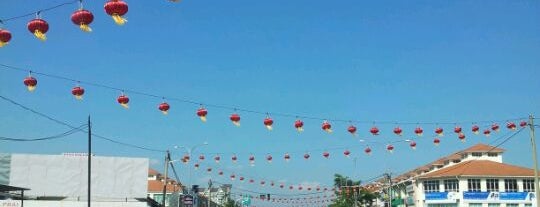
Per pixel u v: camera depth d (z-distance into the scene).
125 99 22.34
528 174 73.62
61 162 56.72
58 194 56.31
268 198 94.56
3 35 14.44
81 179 56.81
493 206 72.94
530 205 73.12
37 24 13.76
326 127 28.81
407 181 84.00
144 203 55.00
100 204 54.22
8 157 56.09
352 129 29.95
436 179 76.00
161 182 89.06
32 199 54.44
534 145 36.84
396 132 31.77
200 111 25.27
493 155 87.94
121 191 57.19
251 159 44.41
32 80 20.02
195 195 74.00
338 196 103.94
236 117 26.50
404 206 85.06
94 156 57.31
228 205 122.12
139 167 57.94
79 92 22.09
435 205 75.25
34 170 56.25
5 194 39.28
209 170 57.81
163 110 24.92
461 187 73.38
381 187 99.50
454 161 90.62
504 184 73.56
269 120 26.55
